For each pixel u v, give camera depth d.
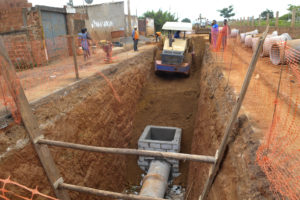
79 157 6.25
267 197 2.25
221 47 12.42
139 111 12.38
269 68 6.88
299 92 4.57
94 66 10.02
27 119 3.86
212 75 8.26
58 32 12.96
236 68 7.40
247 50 11.67
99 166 7.36
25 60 10.39
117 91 9.66
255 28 18.30
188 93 13.04
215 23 12.73
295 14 12.27
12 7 10.45
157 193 7.19
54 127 5.36
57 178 4.46
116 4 21.17
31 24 10.79
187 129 11.02
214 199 3.84
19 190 4.14
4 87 4.41
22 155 4.22
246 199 2.55
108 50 10.96
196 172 6.66
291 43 6.52
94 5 20.00
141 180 9.28
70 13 13.62
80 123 6.48
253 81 5.61
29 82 7.08
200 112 8.73
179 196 8.27
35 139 4.01
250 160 2.83
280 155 2.61
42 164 4.20
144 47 18.70
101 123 7.81
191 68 15.23
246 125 3.48
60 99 5.94
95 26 18.81
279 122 3.41
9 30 10.55
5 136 4.02
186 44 13.45
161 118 11.88
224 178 3.46
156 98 13.05
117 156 8.97
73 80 7.29
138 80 12.95
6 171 3.96
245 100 4.36
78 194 6.00
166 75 15.02
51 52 11.81
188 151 10.02
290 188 2.11
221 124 4.53
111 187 8.07
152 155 3.25
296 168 2.38
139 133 11.32
